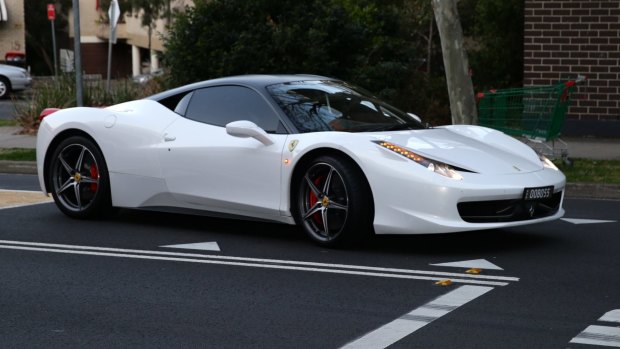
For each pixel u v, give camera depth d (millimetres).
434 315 6914
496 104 15625
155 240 9844
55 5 74188
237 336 6410
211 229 10469
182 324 6707
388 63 22781
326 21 20781
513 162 9312
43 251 9297
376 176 8828
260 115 9812
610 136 21078
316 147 9125
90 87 23906
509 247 9477
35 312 7043
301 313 6988
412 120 10195
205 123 10180
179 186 10188
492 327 6602
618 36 20906
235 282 7980
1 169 16984
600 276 8211
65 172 11164
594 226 10828
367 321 6766
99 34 73125
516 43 28203
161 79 23578
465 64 16594
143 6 49688
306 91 10062
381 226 8867
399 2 31016
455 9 16484
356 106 10031
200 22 20703
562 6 21219
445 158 8969
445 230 8609
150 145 10391
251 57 20203
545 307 7141
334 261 8773
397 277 8133
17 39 55312
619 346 6172
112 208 11062
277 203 9477
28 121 22969
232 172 9773
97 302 7328
